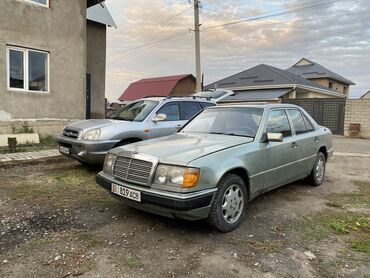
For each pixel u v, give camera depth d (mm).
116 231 3875
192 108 7945
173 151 3900
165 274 2959
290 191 5809
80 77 12164
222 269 3057
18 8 10273
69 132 6781
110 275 2926
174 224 4105
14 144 8664
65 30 11586
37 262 3125
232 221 3967
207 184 3600
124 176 3949
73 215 4363
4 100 10055
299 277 2957
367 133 17188
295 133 5453
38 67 10992
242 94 26531
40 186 5703
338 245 3617
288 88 25281
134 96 37875
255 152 4312
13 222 4074
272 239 3736
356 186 6367
